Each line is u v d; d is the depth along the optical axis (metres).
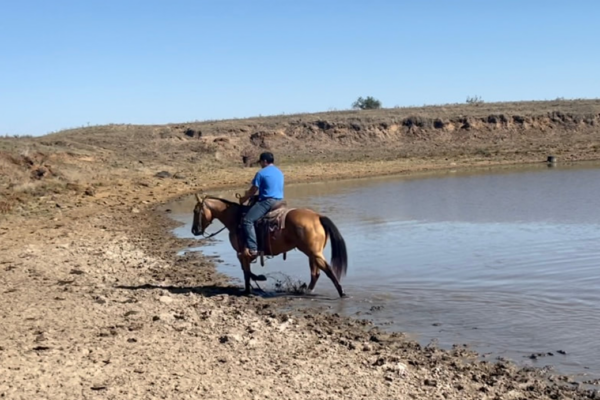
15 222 21.86
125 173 41.19
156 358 7.83
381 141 69.69
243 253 11.80
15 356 7.72
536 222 19.66
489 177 38.44
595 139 62.59
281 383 7.10
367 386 7.11
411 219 21.52
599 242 15.79
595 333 9.04
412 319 10.07
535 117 71.00
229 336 8.77
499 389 7.15
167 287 12.45
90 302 10.80
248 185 38.31
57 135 61.22
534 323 9.59
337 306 11.01
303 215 11.46
